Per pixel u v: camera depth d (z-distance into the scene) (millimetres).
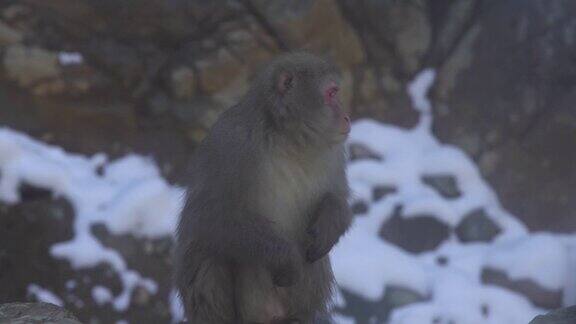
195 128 13320
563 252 12805
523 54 14117
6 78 12922
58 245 11734
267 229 6941
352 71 14133
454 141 14031
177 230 7418
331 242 7141
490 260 12844
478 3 14414
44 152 12633
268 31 13570
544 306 12562
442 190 13586
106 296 11672
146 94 13383
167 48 13461
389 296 12281
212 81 13375
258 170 6988
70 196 12055
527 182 13828
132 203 12062
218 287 7133
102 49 13281
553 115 13945
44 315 6484
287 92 7070
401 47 14344
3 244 11578
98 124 13117
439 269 12781
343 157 7395
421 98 14359
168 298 11922
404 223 13180
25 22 13047
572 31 14039
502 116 14023
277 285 7074
